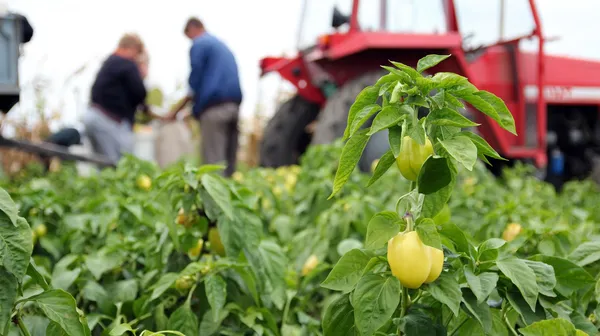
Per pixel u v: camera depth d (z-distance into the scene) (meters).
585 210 5.09
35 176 7.90
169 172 2.75
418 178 1.71
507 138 9.65
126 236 3.76
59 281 2.86
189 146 12.41
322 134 7.77
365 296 1.85
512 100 9.76
